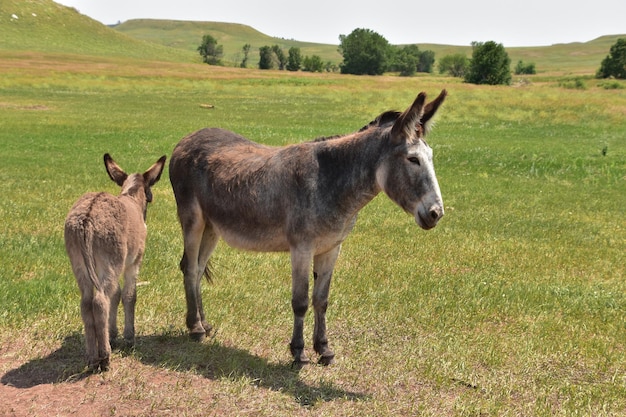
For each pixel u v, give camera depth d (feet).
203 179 21.52
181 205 22.38
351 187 18.76
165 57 503.61
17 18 473.26
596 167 68.28
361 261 32.37
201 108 132.26
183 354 20.31
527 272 32.14
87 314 17.89
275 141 77.61
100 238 17.90
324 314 20.49
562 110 134.92
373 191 18.92
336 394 18.43
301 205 18.89
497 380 19.94
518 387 19.58
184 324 23.17
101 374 18.10
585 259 34.78
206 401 17.20
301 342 19.94
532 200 50.90
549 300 27.89
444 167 66.08
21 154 62.75
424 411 17.48
